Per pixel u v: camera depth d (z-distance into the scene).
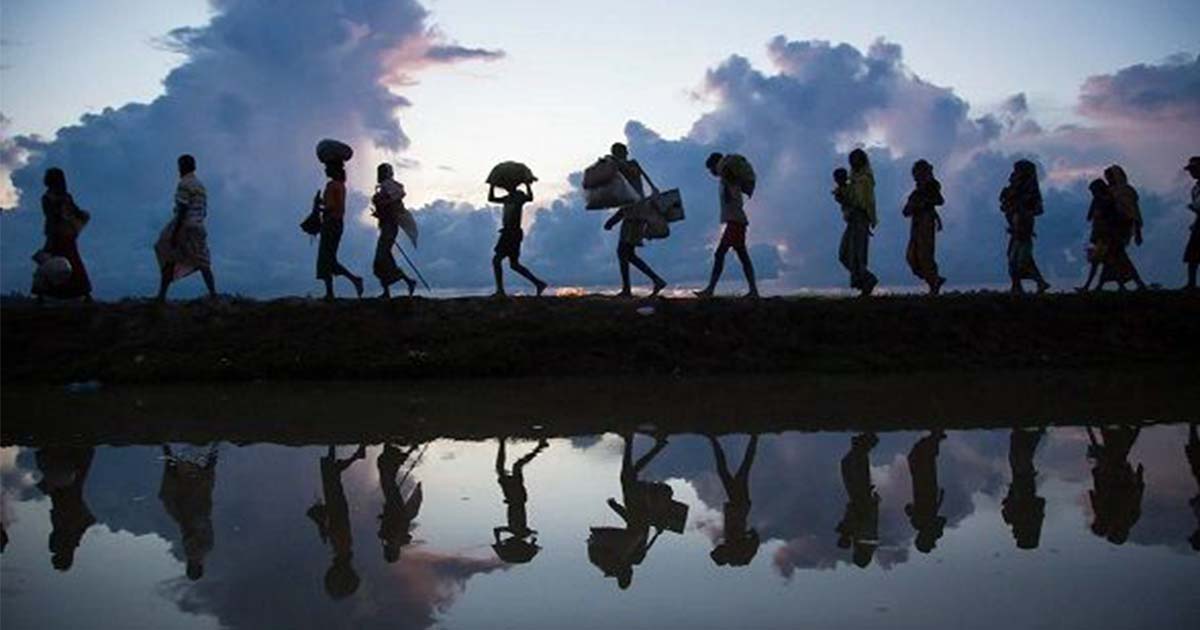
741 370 11.92
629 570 4.49
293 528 5.29
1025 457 7.01
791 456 7.14
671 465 6.87
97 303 12.70
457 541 5.02
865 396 10.02
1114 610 3.85
